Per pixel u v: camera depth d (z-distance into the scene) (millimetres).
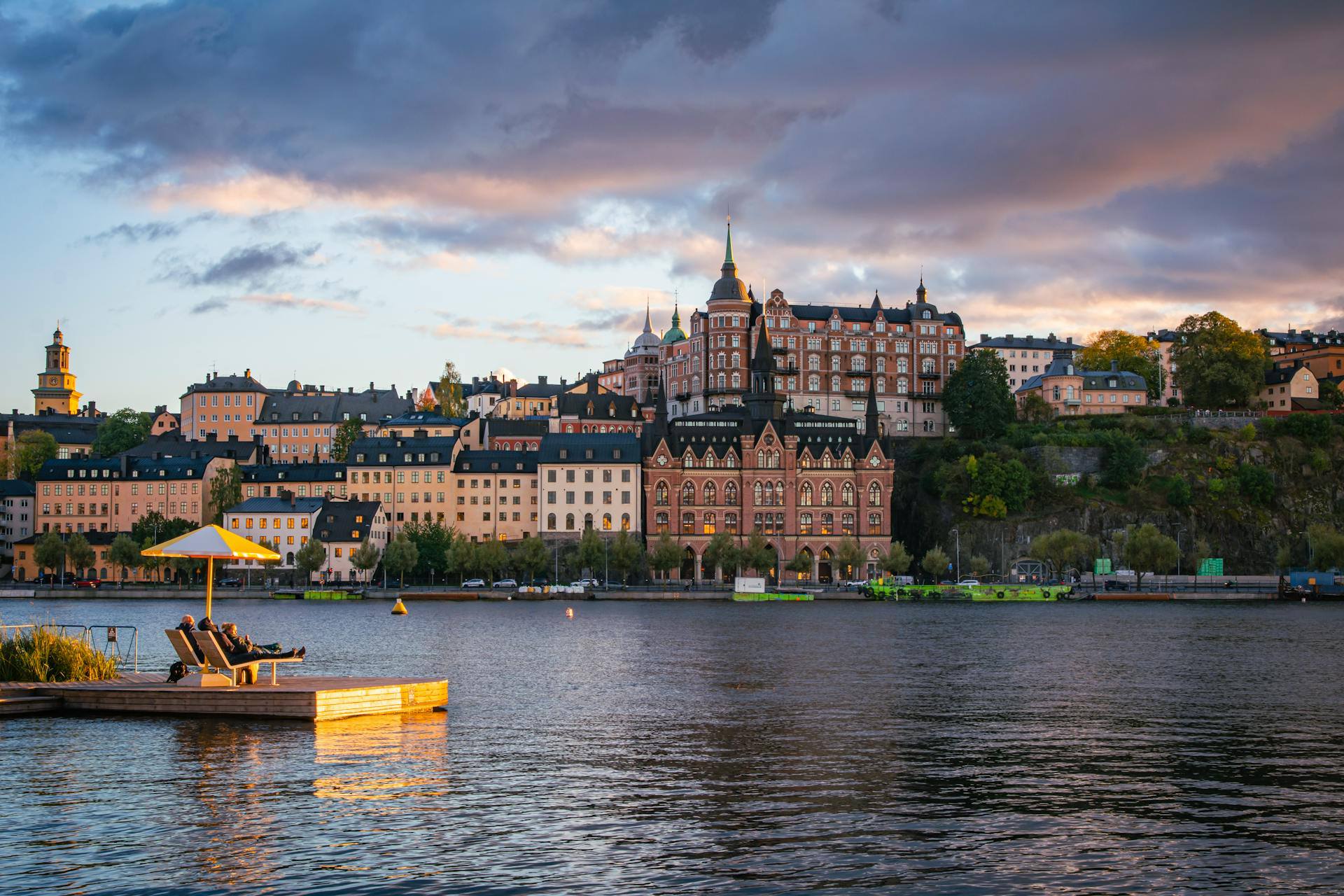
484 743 65438
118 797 52250
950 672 103125
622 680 95938
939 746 66312
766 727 72500
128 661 106312
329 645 129250
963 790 55531
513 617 179250
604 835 47562
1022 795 54500
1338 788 56312
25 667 74562
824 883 42219
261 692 70438
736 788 55594
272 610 199000
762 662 111688
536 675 99625
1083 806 52688
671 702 83062
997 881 42625
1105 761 62219
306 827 48062
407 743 64812
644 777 57562
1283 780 57875
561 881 42219
